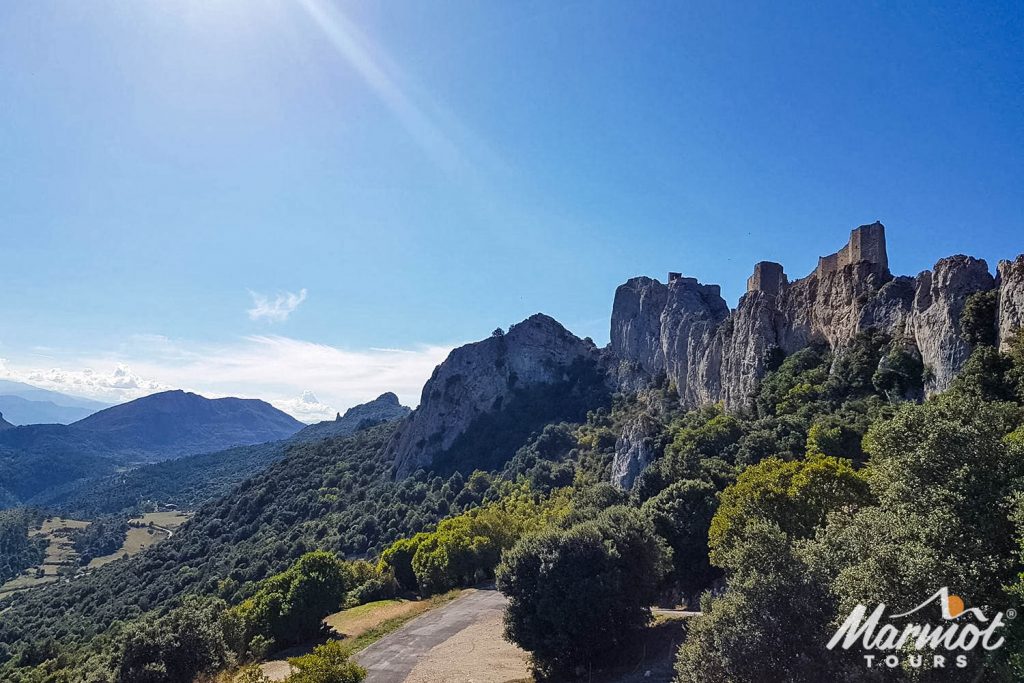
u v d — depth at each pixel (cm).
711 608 2612
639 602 3847
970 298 5234
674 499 5175
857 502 3688
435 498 13525
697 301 13888
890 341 6575
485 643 4803
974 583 1866
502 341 18650
